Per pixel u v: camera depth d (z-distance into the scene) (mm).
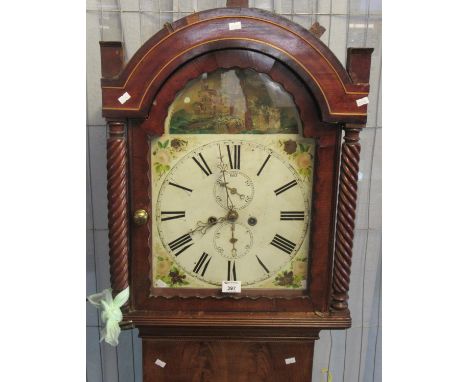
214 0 1546
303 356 1297
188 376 1311
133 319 1192
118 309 1139
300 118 1146
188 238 1201
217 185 1182
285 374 1311
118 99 1097
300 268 1224
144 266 1188
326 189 1167
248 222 1199
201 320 1195
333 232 1188
